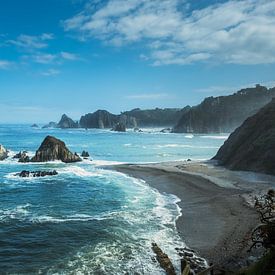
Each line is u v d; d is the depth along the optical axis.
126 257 22.38
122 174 57.50
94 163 72.88
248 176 51.50
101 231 27.42
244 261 20.84
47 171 58.38
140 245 24.41
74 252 23.27
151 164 68.25
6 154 81.56
